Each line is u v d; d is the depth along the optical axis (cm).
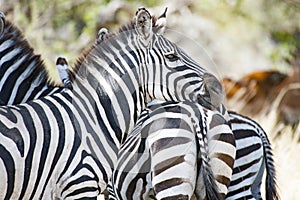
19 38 1334
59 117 1166
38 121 1145
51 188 1143
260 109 2473
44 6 2589
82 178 1159
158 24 1224
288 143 1953
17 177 1108
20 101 1317
